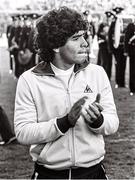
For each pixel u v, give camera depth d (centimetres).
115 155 666
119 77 1438
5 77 1742
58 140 253
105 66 1549
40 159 257
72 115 244
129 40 1312
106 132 256
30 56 1616
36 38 264
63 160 254
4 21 2655
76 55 257
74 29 254
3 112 727
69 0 1169
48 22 256
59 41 254
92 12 1461
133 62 1300
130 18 1395
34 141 251
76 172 258
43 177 260
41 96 258
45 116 257
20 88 261
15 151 687
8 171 596
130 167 611
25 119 256
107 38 1515
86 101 258
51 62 262
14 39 1677
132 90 1295
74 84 259
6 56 2217
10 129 733
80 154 255
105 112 262
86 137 256
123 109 1052
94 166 260
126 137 775
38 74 260
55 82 259
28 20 1638
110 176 577
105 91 266
